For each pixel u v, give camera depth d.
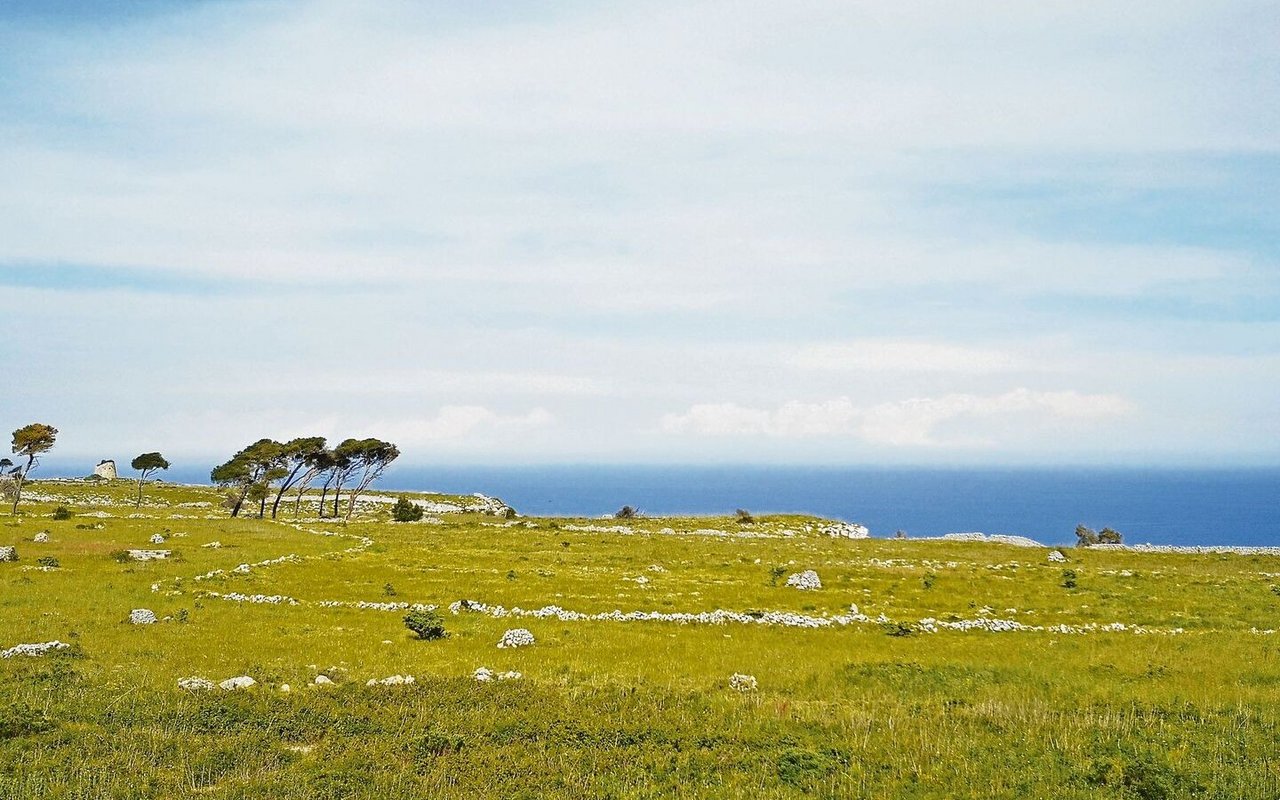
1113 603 50.06
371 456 117.75
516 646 35.91
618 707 25.95
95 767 19.00
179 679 27.30
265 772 19.38
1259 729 23.81
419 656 33.12
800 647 36.97
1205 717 25.00
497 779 19.77
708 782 20.06
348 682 28.33
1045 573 63.00
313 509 139.12
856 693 28.91
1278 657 35.22
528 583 54.16
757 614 44.78
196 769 19.39
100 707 23.64
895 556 76.31
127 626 36.28
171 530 78.88
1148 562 73.06
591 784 19.69
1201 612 47.41
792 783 20.11
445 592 50.16
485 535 86.38
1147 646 37.72
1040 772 20.27
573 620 42.91
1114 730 23.38
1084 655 35.62
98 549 62.25
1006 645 38.00
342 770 19.67
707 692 28.39
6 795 17.23
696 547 77.75
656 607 46.78
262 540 73.81
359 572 57.12
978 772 20.28
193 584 49.34
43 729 21.41
